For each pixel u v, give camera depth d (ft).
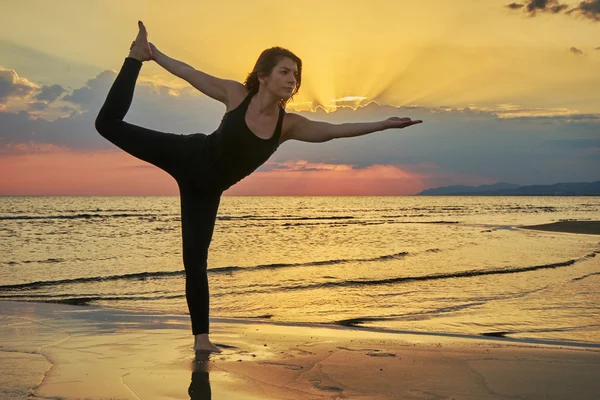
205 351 13.70
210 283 43.42
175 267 55.01
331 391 10.51
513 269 50.55
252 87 12.37
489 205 418.72
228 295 37.50
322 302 34.37
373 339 16.81
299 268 53.88
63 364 11.79
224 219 178.81
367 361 13.17
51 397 9.46
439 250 72.79
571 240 88.94
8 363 11.71
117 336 15.28
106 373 11.18
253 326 18.98
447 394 10.50
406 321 27.27
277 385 10.83
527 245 79.41
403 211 277.85
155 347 14.01
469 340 17.51
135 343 14.42
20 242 83.30
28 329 15.89
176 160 12.59
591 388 11.19
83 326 16.70
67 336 15.05
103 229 114.52
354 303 33.81
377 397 10.19
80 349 13.41
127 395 9.78
